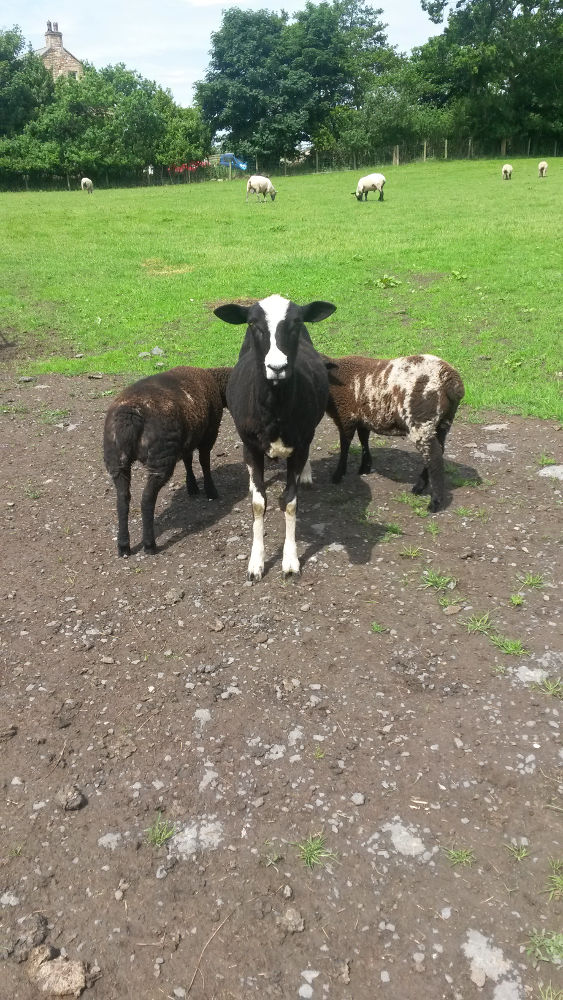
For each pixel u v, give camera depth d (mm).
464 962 1129
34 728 1641
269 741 1573
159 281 6922
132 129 24609
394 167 22125
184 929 1198
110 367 4539
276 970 1130
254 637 1925
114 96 24359
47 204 15055
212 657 1853
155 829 1374
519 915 1193
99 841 1361
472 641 1870
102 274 7367
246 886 1264
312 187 17359
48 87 25281
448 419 2457
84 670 1821
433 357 2391
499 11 23953
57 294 6605
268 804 1423
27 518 2652
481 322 5062
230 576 2227
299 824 1376
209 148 27922
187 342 5020
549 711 1623
